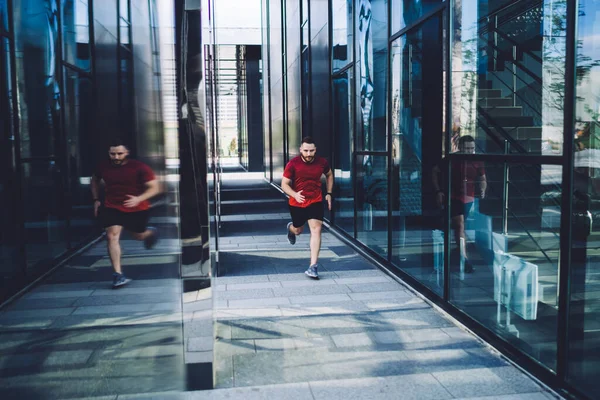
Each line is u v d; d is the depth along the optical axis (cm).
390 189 682
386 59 708
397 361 400
